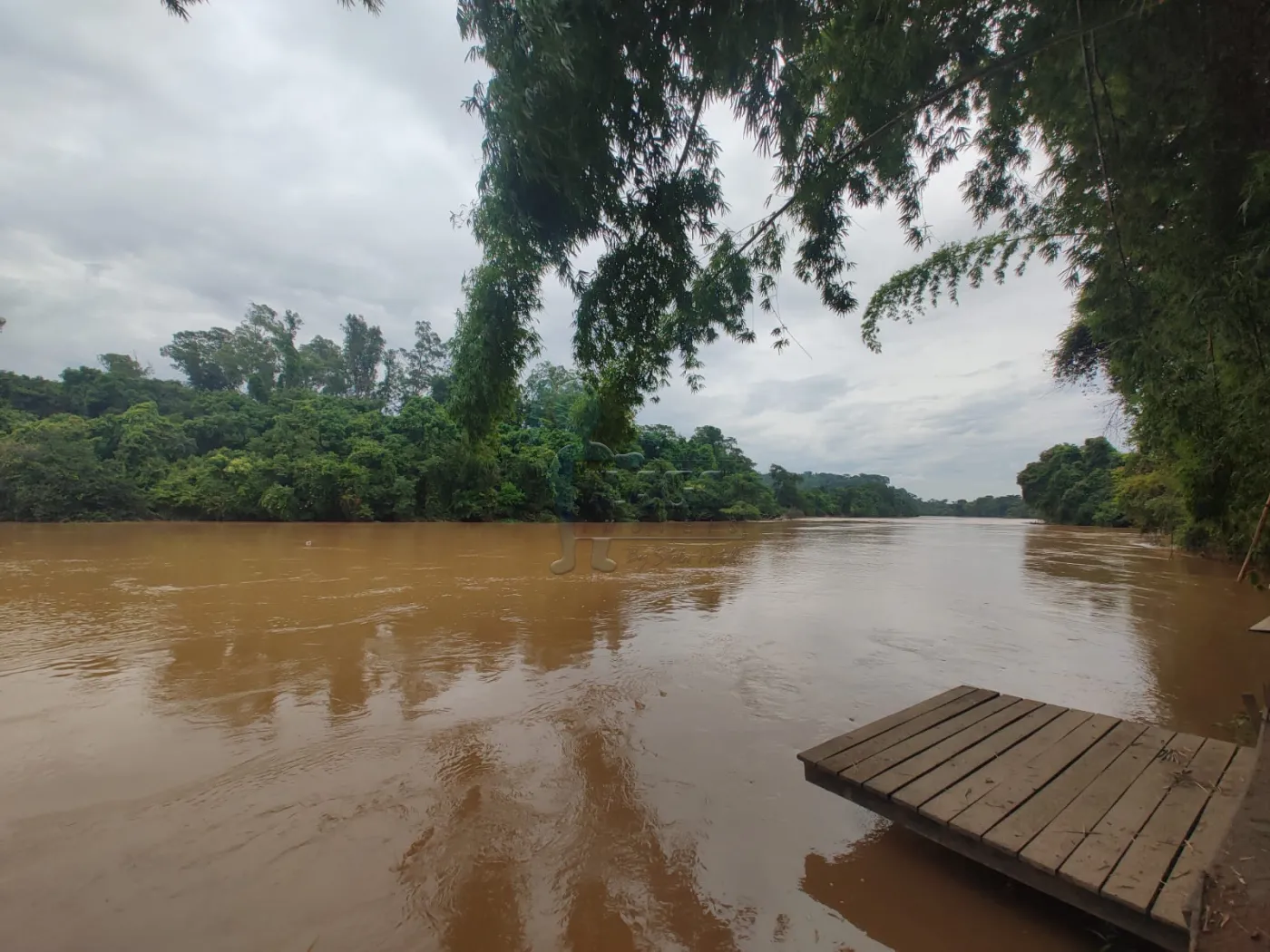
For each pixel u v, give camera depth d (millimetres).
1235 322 3414
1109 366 6750
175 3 2619
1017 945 2348
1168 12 2512
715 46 2830
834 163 4039
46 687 5301
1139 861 2340
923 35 3174
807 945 2352
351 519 28141
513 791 3584
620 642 7180
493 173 3318
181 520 27141
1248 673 6125
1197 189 3100
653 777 3775
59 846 2963
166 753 4047
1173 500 15883
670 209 3781
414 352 52688
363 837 3076
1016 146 4531
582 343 4531
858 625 8383
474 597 9898
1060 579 13367
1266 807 1928
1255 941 1448
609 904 2586
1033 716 3850
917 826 2791
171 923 2430
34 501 24031
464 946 2330
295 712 4809
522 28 2600
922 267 7242
